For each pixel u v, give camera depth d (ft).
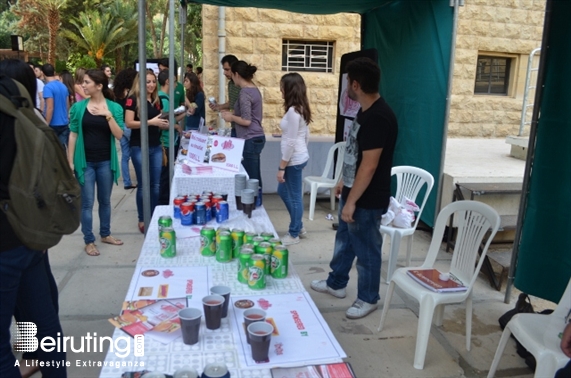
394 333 10.19
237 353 5.07
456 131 26.05
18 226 5.44
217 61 24.18
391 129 9.36
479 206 9.37
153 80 15.78
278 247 7.01
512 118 26.50
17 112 5.47
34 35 100.32
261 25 23.79
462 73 25.45
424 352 8.84
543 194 10.34
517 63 26.18
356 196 9.59
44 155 5.62
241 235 7.59
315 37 24.34
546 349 6.87
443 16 14.42
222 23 23.39
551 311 9.71
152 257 7.58
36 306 6.49
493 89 26.84
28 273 6.32
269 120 24.76
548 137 10.19
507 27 25.31
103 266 13.30
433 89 15.24
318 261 14.15
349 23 24.44
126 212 18.79
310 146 21.66
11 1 119.14
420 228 17.39
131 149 15.71
